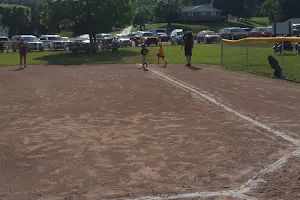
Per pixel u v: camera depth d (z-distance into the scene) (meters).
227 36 49.59
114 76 18.89
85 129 8.96
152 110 10.89
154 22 102.88
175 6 93.25
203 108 10.99
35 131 8.91
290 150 7.13
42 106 11.88
